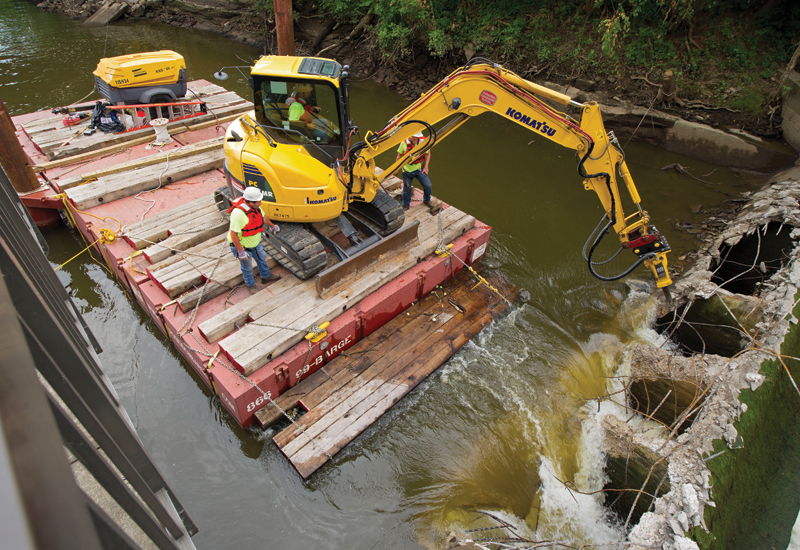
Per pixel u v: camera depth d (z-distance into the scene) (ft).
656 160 41.68
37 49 56.70
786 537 18.65
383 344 24.11
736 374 22.34
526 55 48.83
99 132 33.47
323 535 17.71
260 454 19.88
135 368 22.71
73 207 26.96
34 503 2.22
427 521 18.33
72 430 4.55
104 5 70.28
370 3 54.03
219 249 24.48
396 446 20.49
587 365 25.05
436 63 53.36
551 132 22.00
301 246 22.52
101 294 26.18
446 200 35.60
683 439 19.81
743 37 42.88
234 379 19.48
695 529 16.66
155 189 29.45
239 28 65.57
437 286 27.73
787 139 38.60
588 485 20.79
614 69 44.75
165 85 34.50
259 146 21.52
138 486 7.41
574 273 30.22
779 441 21.72
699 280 28.32
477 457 20.56
